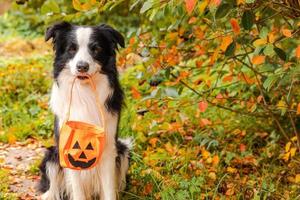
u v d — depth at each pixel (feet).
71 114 15.14
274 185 16.94
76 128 14.38
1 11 48.62
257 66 18.81
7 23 44.47
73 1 15.21
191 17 16.42
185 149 19.77
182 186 16.42
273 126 20.56
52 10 16.05
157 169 18.16
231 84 18.74
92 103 15.06
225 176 17.15
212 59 15.89
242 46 16.43
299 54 12.94
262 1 14.46
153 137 20.86
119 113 15.83
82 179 15.94
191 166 18.21
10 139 21.62
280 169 18.13
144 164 18.48
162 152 19.45
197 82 18.13
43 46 37.73
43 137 22.40
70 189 16.17
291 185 17.35
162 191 16.26
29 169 18.89
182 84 17.75
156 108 18.06
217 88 18.80
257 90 19.02
